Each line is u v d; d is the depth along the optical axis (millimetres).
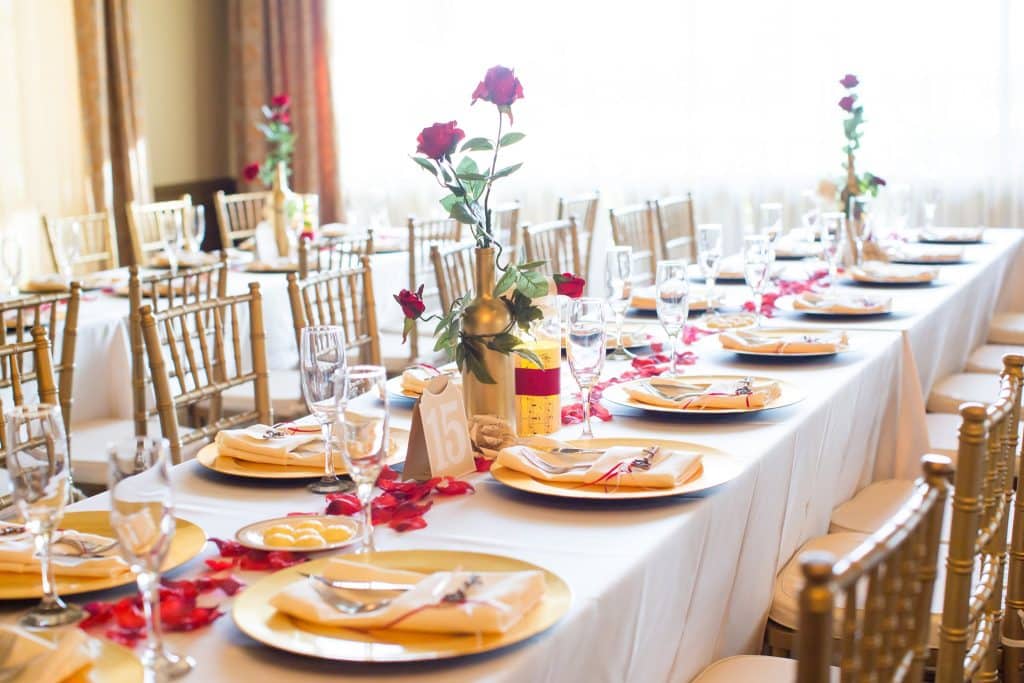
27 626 1157
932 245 4227
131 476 1019
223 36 7098
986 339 4020
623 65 5977
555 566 1306
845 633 990
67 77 5988
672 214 4762
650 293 3145
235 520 1503
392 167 6609
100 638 1146
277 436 1806
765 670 1602
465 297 1786
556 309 1915
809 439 1959
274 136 4543
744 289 3436
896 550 1054
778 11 5629
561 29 6066
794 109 5680
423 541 1399
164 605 1174
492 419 1756
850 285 3381
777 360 2393
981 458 1454
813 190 5688
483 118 6363
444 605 1118
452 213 1726
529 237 3588
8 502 2031
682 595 1474
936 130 5418
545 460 1651
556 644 1128
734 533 1632
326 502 1571
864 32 5480
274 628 1125
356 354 4086
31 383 2928
